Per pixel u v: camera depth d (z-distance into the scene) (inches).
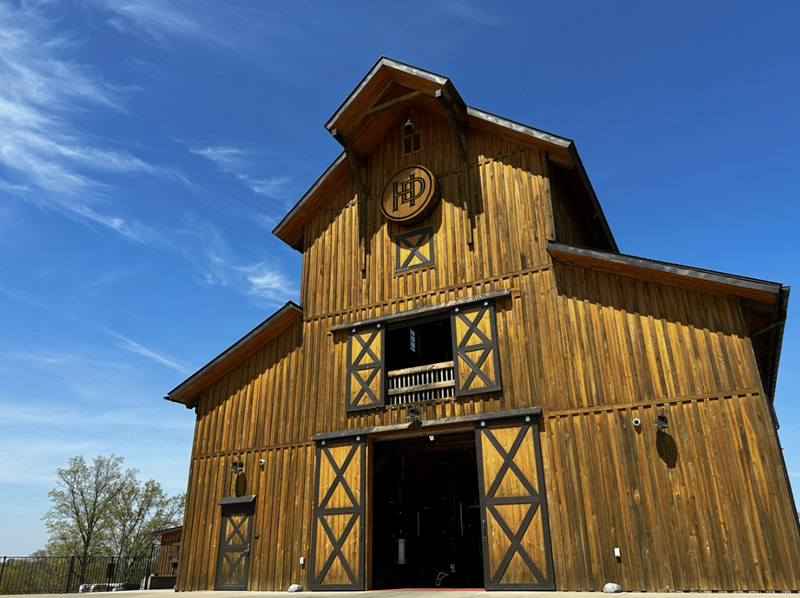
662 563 399.2
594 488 437.4
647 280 467.2
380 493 685.9
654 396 438.3
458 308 538.6
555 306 497.7
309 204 661.3
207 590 563.8
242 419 620.7
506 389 493.4
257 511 570.9
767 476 385.4
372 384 555.5
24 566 852.6
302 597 471.2
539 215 529.7
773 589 364.5
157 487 1817.2
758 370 409.7
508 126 555.8
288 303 617.3
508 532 454.6
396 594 451.2
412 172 608.1
